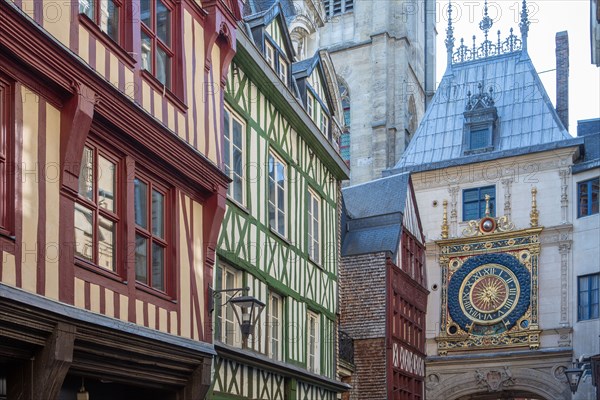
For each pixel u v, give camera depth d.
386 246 25.03
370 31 45.16
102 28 10.16
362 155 44.00
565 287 29.25
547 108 32.53
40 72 8.59
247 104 15.31
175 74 11.95
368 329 24.27
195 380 11.97
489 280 30.62
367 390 23.88
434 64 50.94
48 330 8.62
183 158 11.60
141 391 11.73
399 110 44.69
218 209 12.65
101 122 9.76
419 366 27.09
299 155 18.23
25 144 8.45
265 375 15.59
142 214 10.93
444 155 33.41
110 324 9.61
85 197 9.63
